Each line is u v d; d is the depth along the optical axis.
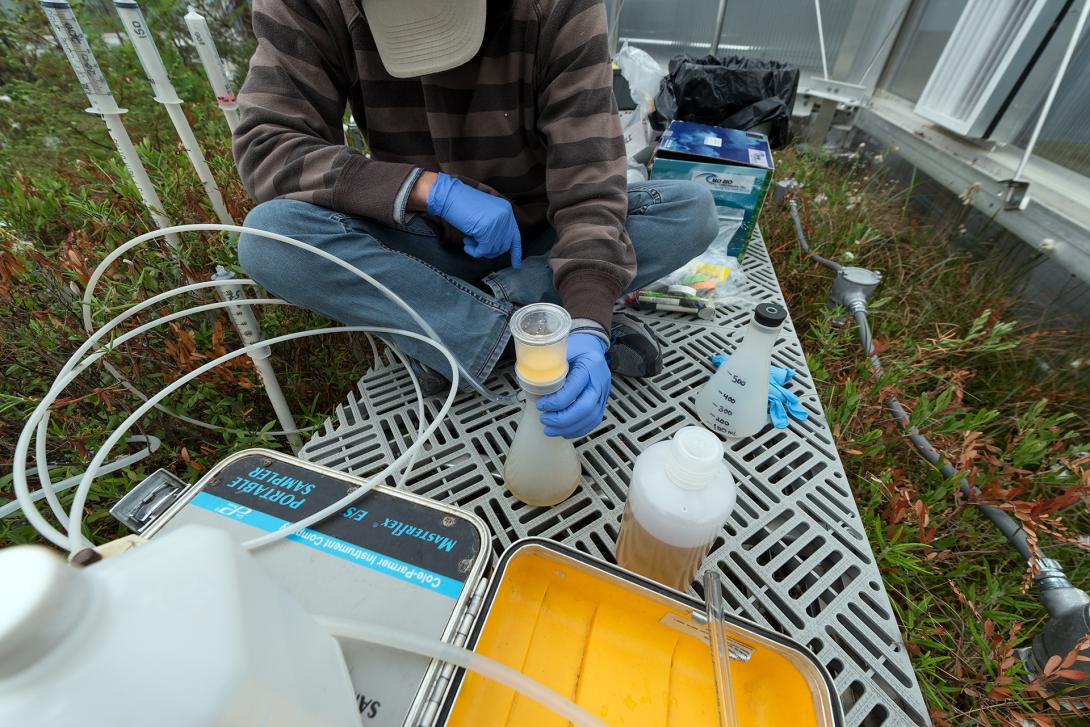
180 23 2.59
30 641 0.23
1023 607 0.94
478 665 0.49
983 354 1.56
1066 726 0.84
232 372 1.13
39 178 1.58
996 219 1.87
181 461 1.13
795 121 3.13
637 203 1.22
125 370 1.07
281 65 1.00
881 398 1.24
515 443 0.84
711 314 1.39
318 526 0.62
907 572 0.96
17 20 2.23
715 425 1.04
